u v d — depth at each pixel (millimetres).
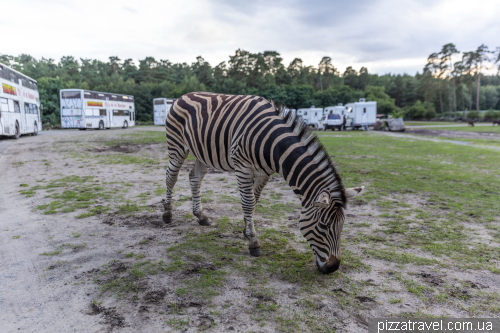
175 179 4395
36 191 6113
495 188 6434
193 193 4277
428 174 7953
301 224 2775
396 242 3768
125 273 2959
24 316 2303
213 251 3469
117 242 3721
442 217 4703
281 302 2496
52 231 4055
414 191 6266
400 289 2711
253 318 2291
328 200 2447
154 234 3988
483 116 51281
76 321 2244
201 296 2572
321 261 2719
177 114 4012
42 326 2188
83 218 4574
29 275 2920
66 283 2777
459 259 3311
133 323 2219
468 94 79688
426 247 3605
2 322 2229
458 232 4086
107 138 18922
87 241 3738
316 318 2297
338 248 2654
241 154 3150
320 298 2561
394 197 5867
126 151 12961
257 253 3348
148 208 5098
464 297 2588
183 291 2641
